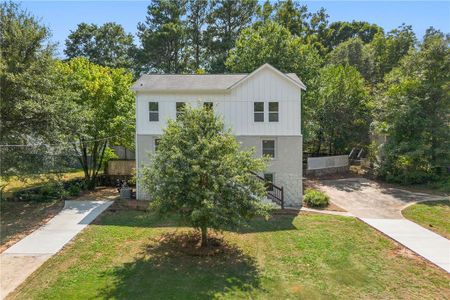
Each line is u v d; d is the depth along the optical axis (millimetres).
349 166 30984
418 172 23453
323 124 29641
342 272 10547
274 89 19000
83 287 9578
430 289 9453
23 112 17297
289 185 19234
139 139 19531
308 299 9023
